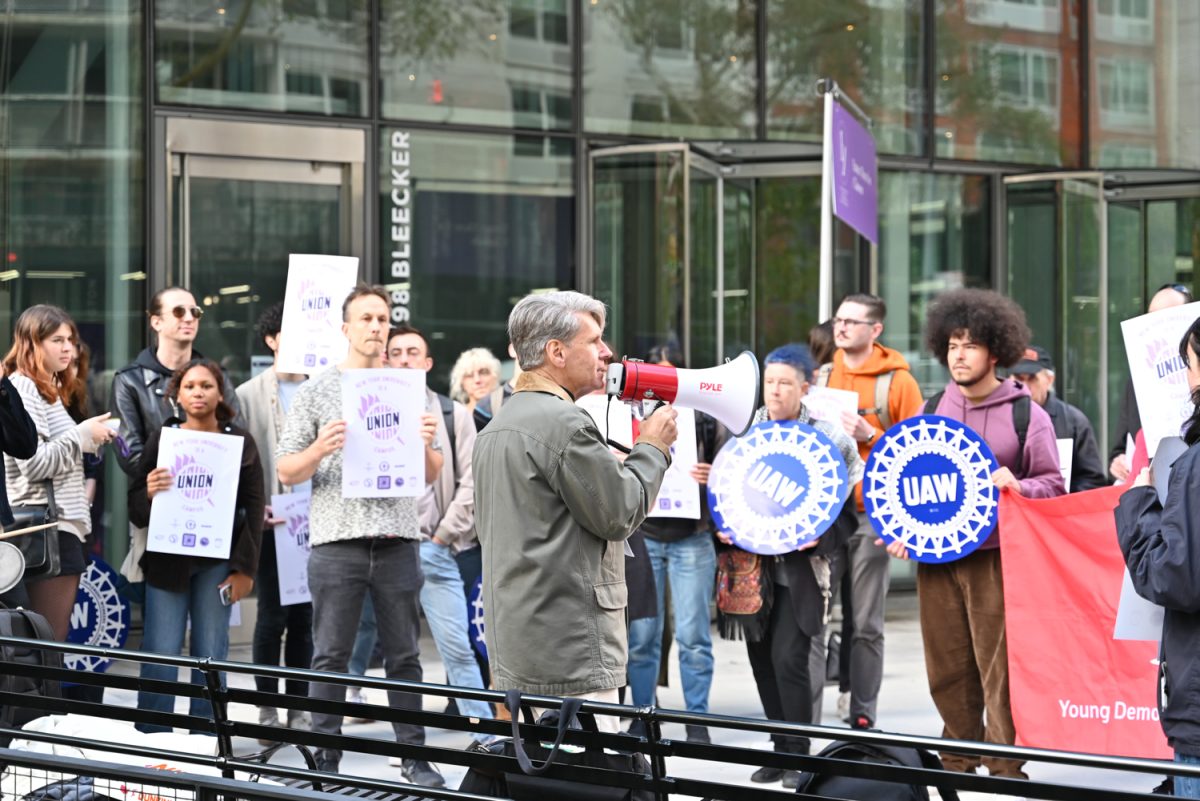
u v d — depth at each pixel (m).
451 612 8.94
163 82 11.83
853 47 14.38
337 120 12.34
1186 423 5.11
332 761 7.87
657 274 13.36
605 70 13.38
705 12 13.74
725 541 8.11
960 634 7.93
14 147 11.58
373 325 7.89
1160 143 15.57
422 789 4.40
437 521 9.02
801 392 8.38
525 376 5.34
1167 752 7.34
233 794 4.38
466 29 12.84
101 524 11.55
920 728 9.22
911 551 7.80
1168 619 5.07
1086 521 7.49
